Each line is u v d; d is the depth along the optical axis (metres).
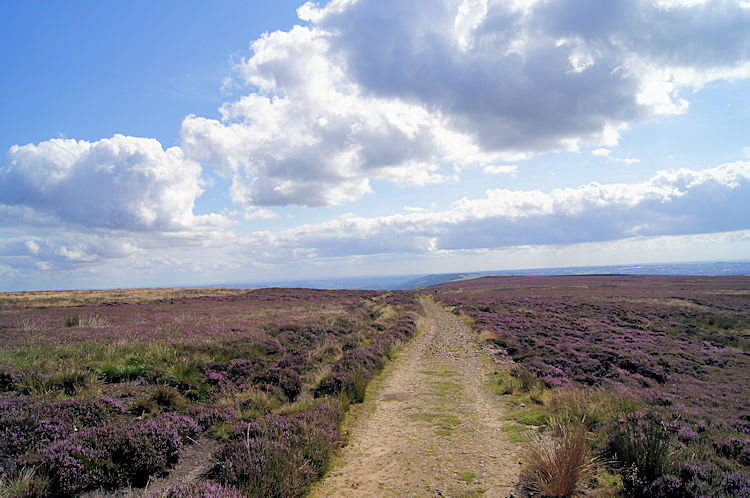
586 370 14.88
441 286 115.81
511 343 20.98
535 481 5.77
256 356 13.96
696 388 12.86
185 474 6.11
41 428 6.27
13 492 4.70
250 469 5.59
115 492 5.36
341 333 22.39
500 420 9.25
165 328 18.64
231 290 67.12
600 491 5.38
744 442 6.87
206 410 8.72
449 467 6.52
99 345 12.86
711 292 55.88
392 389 12.70
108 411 7.73
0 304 34.66
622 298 51.47
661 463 5.55
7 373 8.88
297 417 8.43
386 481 6.09
